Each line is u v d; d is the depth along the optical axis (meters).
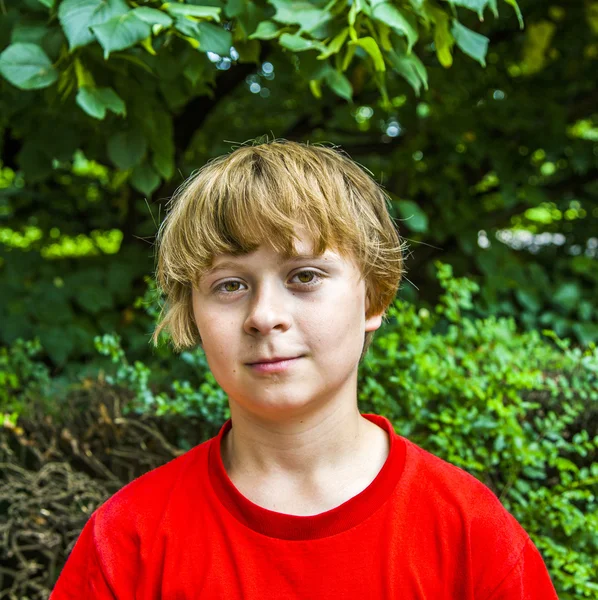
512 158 3.84
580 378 1.97
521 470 1.81
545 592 1.01
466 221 3.77
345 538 0.93
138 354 2.96
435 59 3.43
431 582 0.94
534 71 4.02
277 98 4.02
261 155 1.01
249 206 0.92
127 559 0.99
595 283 3.81
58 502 1.84
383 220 1.09
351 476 0.98
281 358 0.90
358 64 2.88
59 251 4.18
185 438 1.92
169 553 0.97
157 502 1.02
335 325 0.92
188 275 0.98
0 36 1.75
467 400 1.83
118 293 3.26
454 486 1.00
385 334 2.03
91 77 1.60
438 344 1.96
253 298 0.92
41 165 2.19
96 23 1.40
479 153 3.76
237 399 0.94
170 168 1.99
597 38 3.92
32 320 3.07
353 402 1.00
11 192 3.85
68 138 2.13
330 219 0.94
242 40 1.78
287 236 0.90
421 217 2.91
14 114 2.22
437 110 3.66
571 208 4.33
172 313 1.08
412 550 0.94
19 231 4.14
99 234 4.28
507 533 0.99
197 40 1.52
